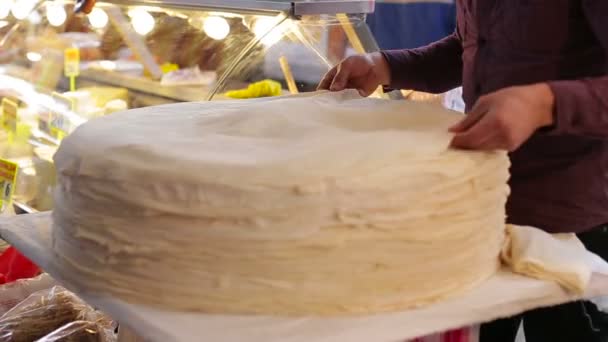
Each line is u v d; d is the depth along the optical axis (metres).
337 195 0.85
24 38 2.21
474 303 0.93
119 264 0.92
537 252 1.02
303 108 1.11
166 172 0.87
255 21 1.85
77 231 0.96
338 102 1.21
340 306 0.89
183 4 1.84
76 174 0.94
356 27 1.82
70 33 2.14
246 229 0.86
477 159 0.93
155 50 2.04
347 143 0.92
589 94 0.92
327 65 1.81
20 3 2.21
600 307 1.24
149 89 2.01
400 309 0.91
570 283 0.98
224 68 1.93
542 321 1.25
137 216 0.89
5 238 1.19
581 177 1.16
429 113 1.11
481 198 0.95
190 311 0.89
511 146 0.92
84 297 0.96
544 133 0.95
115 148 0.93
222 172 0.85
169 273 0.89
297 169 0.85
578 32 1.11
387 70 1.41
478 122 0.93
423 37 3.26
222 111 1.15
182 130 1.03
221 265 0.87
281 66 1.87
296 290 0.87
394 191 0.87
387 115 1.09
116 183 0.89
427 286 0.92
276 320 0.87
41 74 2.16
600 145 1.16
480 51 1.22
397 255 0.89
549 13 1.11
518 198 1.19
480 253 0.97
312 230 0.86
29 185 1.91
